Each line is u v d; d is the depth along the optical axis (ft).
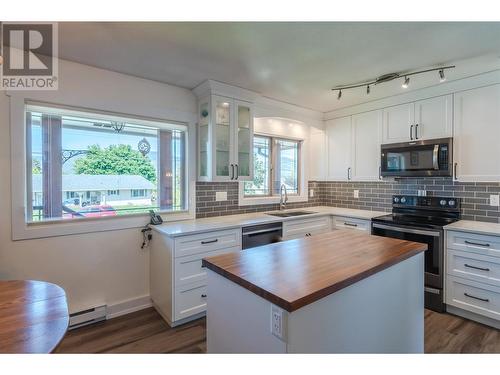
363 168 11.84
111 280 8.48
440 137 9.45
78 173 8.23
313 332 3.58
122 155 9.02
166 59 7.52
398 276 5.17
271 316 3.51
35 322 3.40
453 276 8.38
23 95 7.01
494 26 5.86
